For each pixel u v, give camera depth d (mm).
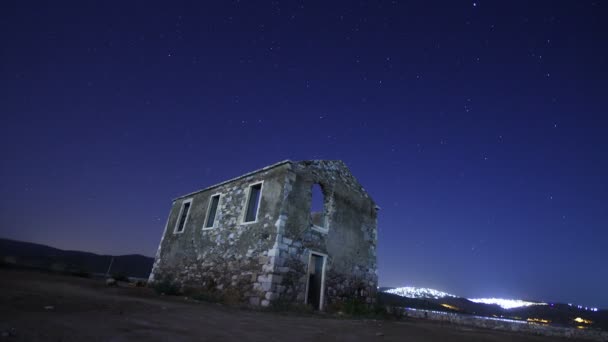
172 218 17922
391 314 12609
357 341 5395
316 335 5648
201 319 6250
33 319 4512
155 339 4020
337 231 13414
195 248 14625
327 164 14070
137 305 7277
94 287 11633
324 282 12125
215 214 14906
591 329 10703
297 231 11734
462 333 8172
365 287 13961
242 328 5645
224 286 11977
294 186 12172
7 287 7707
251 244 11812
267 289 10336
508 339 7820
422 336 6812
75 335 3834
